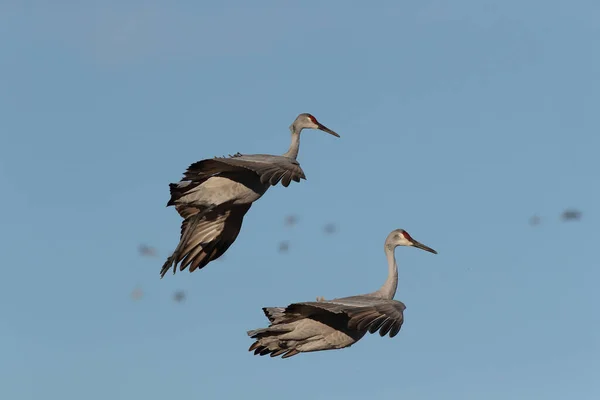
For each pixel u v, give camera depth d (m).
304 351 31.66
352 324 29.91
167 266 32.66
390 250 33.62
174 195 32.59
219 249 33.38
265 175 30.92
